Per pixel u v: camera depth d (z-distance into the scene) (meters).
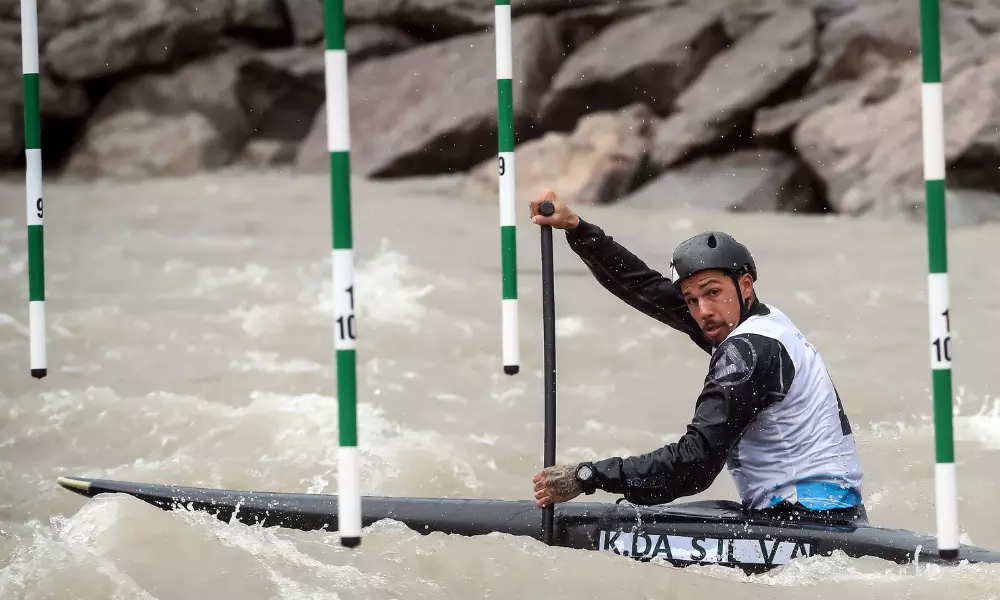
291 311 30.44
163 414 21.28
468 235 45.19
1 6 69.00
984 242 42.97
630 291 15.65
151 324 29.19
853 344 27.75
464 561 13.65
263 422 20.72
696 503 14.59
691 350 27.86
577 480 13.69
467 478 18.45
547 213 14.93
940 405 10.97
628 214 51.62
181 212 52.91
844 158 52.59
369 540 14.33
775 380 13.51
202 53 72.44
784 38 57.94
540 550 14.00
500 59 17.36
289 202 55.78
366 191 59.47
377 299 32.06
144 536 13.21
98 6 70.00
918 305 32.00
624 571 13.38
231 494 15.59
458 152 63.31
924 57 10.86
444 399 23.56
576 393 24.30
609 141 56.62
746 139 57.22
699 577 13.26
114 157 68.81
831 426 13.88
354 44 70.44
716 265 13.75
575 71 61.69
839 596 12.66
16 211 54.28
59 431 20.56
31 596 11.70
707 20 60.91
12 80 67.81
